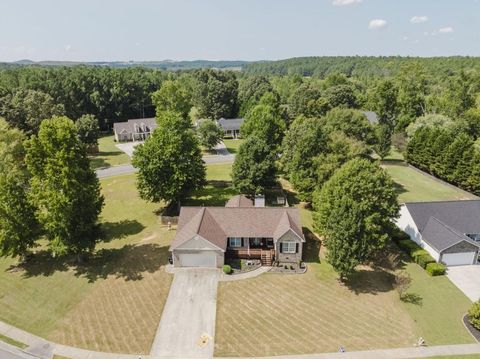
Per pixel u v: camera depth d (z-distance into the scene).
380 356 29.25
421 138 77.94
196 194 63.50
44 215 37.97
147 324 32.78
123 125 110.75
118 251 45.00
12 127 78.69
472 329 32.28
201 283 38.66
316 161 53.50
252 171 55.28
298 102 109.31
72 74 126.56
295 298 36.44
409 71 111.94
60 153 36.53
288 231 41.00
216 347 30.22
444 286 38.66
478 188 63.34
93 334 31.62
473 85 114.31
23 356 29.19
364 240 36.72
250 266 41.72
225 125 112.69
